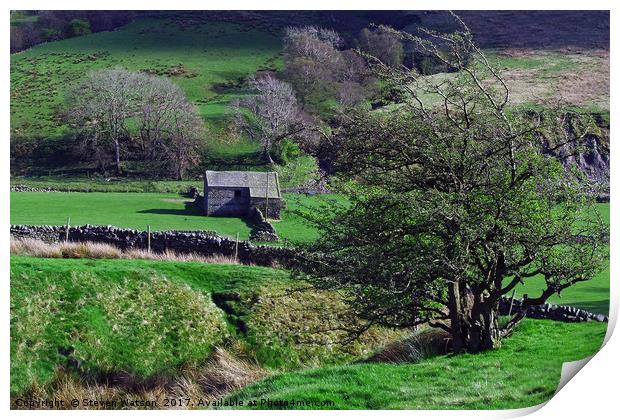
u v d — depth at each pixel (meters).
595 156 54.97
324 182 22.53
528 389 18.36
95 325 25.00
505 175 20.94
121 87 87.44
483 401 17.84
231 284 29.41
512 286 21.03
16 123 87.12
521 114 21.88
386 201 20.69
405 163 21.53
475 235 19.47
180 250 36.34
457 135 20.97
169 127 87.06
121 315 25.88
